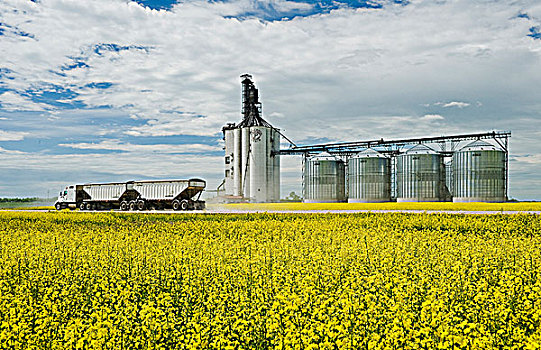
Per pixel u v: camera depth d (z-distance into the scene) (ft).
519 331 24.13
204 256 48.47
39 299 34.06
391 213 100.42
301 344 23.15
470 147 184.34
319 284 35.53
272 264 43.70
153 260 46.70
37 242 63.16
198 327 25.23
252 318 27.25
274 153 237.86
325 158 214.48
